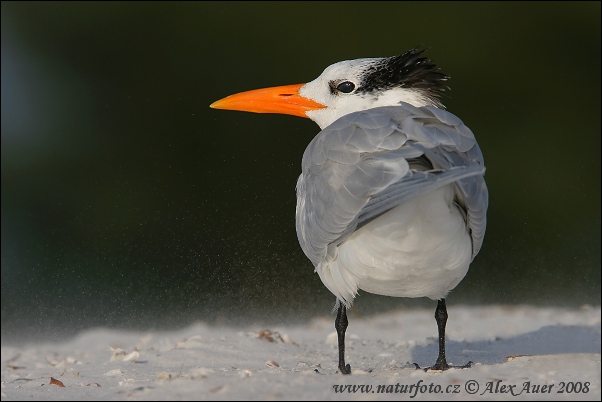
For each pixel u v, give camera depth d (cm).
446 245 671
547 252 1805
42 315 1441
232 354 932
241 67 1931
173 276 1459
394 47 2000
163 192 1775
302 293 1305
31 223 1728
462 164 660
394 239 660
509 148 1978
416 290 738
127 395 642
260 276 1341
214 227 1535
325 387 639
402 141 658
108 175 1791
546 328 1125
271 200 1603
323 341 1075
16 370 927
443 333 793
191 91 1881
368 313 1427
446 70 2012
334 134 704
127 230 1655
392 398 604
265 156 1783
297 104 895
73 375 835
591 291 1578
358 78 866
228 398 605
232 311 1306
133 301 1440
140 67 1878
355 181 657
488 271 1691
